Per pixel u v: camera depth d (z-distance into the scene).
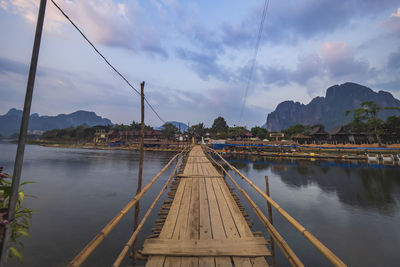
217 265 2.79
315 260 6.27
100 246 6.61
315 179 19.25
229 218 4.43
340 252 6.77
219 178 8.90
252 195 13.73
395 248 6.98
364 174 21.98
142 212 9.79
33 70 1.65
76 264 1.58
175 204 5.40
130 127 95.06
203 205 5.31
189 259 2.93
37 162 29.55
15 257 6.03
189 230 3.82
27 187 15.20
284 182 17.89
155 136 70.75
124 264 5.68
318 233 8.10
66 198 12.35
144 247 3.17
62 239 7.19
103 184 16.34
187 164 13.55
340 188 15.78
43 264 5.76
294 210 10.75
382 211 10.67
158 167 26.66
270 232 3.19
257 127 76.88
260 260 2.92
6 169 23.14
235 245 3.25
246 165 29.27
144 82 4.40
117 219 2.34
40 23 1.75
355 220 9.41
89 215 9.51
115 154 46.31
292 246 7.07
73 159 34.34
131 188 15.02
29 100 1.63
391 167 27.56
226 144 47.59
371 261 6.30
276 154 43.38
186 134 68.25
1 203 2.19
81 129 97.06
